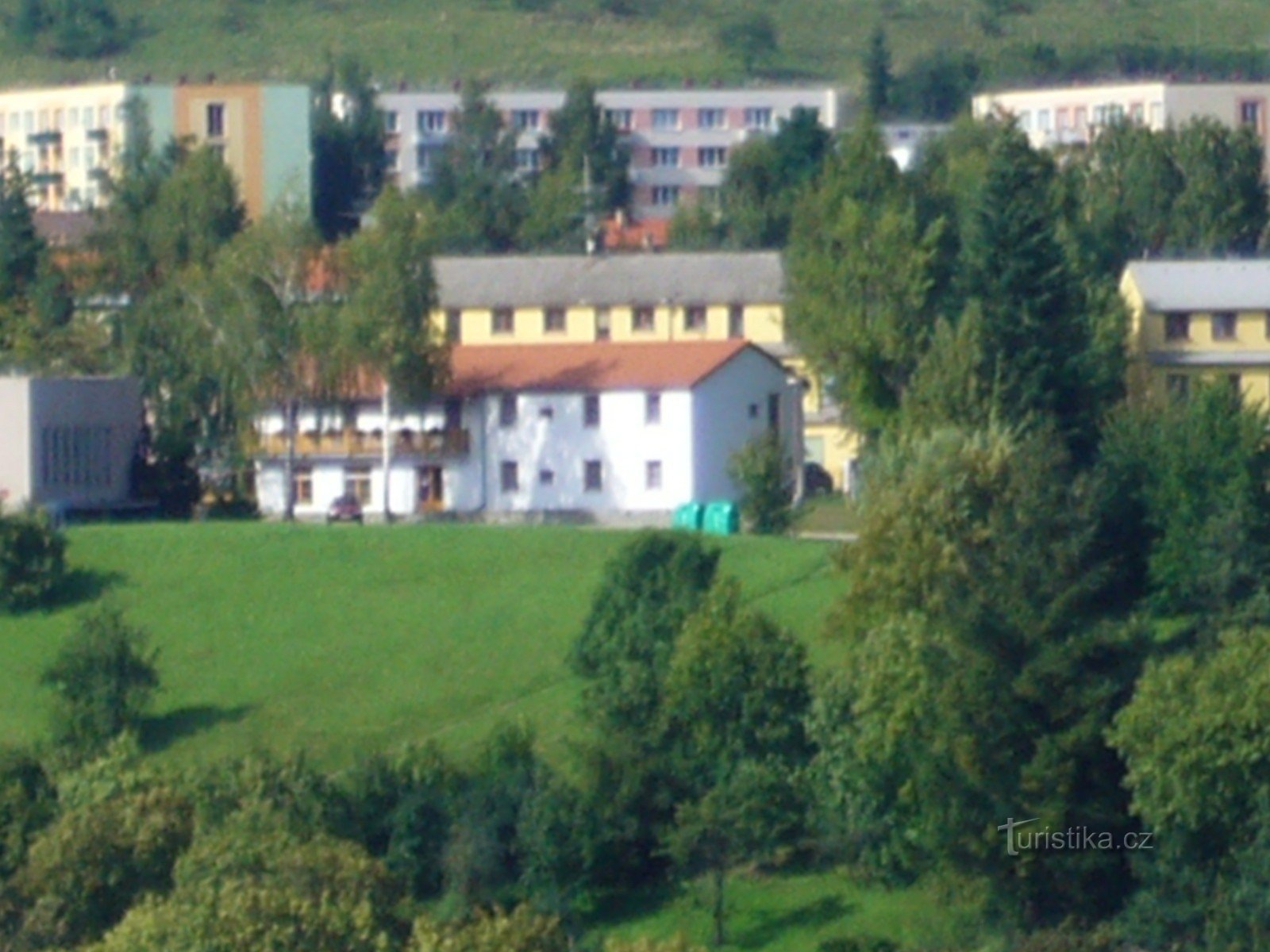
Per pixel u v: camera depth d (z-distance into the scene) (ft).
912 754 372.99
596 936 372.79
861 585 445.78
